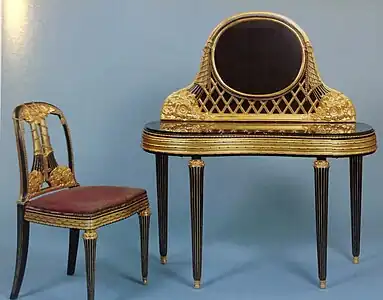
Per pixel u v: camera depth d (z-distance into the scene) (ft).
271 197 11.36
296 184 11.32
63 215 7.89
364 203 11.33
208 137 8.50
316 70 9.67
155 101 11.23
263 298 8.66
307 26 11.03
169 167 11.40
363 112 11.16
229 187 11.39
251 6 11.00
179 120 9.81
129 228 11.42
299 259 10.36
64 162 11.33
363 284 9.16
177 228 11.43
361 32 11.00
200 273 9.04
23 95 11.18
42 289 9.00
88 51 11.12
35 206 8.12
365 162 11.26
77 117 11.28
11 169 11.28
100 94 11.24
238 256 10.54
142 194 8.84
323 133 8.44
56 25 11.05
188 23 11.06
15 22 11.02
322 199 8.70
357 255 10.07
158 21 11.07
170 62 11.15
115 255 10.63
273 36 9.72
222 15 11.03
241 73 9.79
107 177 11.44
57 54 11.12
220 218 11.44
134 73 11.19
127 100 11.25
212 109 9.87
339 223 11.40
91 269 7.87
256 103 9.82
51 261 10.23
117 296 8.73
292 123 9.57
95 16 11.05
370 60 11.05
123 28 11.09
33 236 11.27
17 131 8.20
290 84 9.70
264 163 11.32
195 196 8.77
